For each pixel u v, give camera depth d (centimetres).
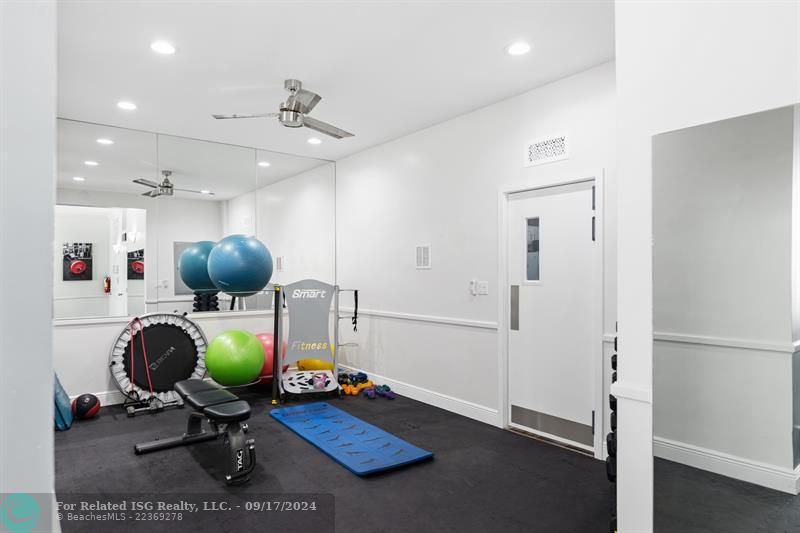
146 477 314
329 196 638
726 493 160
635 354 181
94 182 485
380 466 323
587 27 293
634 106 181
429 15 279
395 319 537
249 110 440
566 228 371
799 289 148
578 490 296
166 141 519
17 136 36
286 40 309
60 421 405
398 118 464
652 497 176
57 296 468
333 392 531
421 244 500
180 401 482
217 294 550
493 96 406
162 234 520
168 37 304
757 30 152
